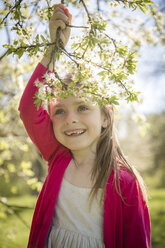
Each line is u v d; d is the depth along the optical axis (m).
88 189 1.49
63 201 1.51
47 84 1.13
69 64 1.13
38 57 1.14
